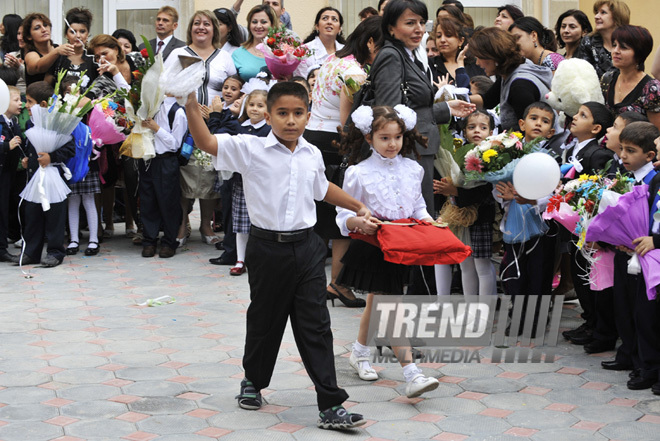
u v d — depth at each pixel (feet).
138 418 12.57
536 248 16.28
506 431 12.12
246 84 25.03
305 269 12.32
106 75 26.14
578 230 14.39
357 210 13.12
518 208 16.10
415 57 16.21
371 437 11.94
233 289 20.88
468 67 24.93
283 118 12.13
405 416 12.74
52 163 23.30
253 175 12.32
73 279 21.77
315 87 19.39
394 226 13.12
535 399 13.41
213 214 28.02
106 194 27.30
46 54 26.94
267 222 12.27
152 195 24.62
